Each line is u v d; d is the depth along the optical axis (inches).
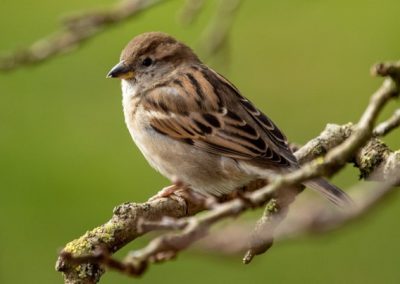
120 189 518.0
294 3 597.9
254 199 225.8
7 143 530.6
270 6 597.9
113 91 560.1
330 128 362.0
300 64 574.6
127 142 539.8
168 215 322.0
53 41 412.5
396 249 482.3
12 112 547.5
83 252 295.0
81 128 542.9
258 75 576.1
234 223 222.7
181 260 482.3
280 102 565.6
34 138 534.9
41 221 500.4
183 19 425.4
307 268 482.3
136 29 585.3
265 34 589.9
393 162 315.9
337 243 479.5
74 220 503.5
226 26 434.6
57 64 567.5
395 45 571.2
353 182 505.4
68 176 519.5
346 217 204.1
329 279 472.4
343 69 570.6
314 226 201.8
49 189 513.7
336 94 564.1
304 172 228.8
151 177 524.1
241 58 582.2
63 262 289.6
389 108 542.3
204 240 207.9
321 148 355.6
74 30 414.3
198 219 222.7
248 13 597.9
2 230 493.0
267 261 479.2
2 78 558.6
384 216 485.1
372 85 561.0
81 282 288.7
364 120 230.8
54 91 558.6
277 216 284.5
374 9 587.2
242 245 206.8
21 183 514.6
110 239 300.5
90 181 519.5
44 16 601.0
